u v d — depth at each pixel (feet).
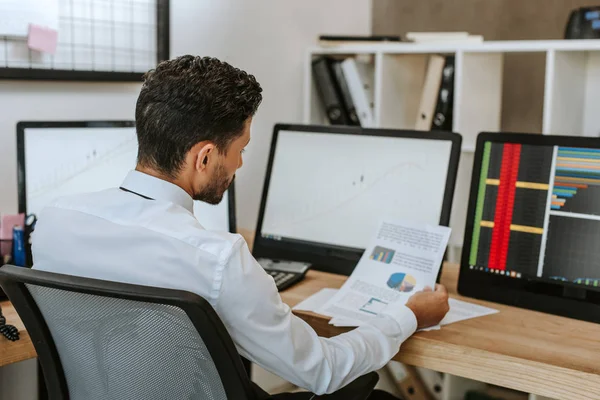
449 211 6.02
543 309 5.57
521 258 5.69
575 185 5.51
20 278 3.77
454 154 6.07
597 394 4.30
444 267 6.83
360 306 5.44
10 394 7.38
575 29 8.52
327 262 6.64
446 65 9.06
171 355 3.81
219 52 9.09
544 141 5.66
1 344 4.79
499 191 5.83
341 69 9.78
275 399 5.18
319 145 6.79
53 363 4.23
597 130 9.11
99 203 4.10
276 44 9.88
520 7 9.87
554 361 4.50
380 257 5.94
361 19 11.40
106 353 3.97
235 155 4.25
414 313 4.96
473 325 5.21
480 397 9.11
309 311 5.40
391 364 9.16
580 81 8.98
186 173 4.12
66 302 3.88
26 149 6.16
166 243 3.84
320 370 4.18
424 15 10.83
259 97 4.25
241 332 3.89
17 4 6.88
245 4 9.34
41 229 4.23
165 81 3.99
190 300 3.45
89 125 6.50
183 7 8.55
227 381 3.77
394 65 9.52
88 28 7.57
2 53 6.90
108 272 3.94
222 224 7.02
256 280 3.85
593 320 5.35
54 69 7.24
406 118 9.98
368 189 6.49
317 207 6.76
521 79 9.86
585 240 5.44
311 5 10.38
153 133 4.03
